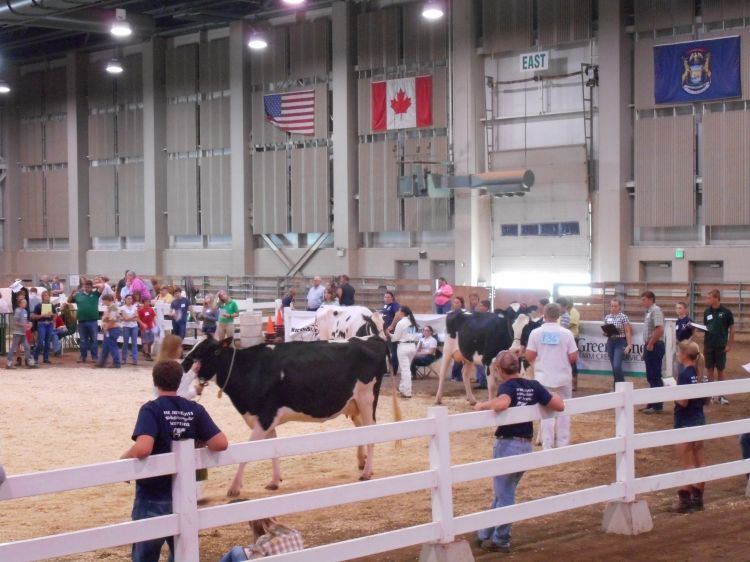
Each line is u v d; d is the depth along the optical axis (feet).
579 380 66.54
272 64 128.98
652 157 100.42
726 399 56.18
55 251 157.58
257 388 33.81
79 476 18.69
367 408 36.42
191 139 138.21
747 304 94.48
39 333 77.10
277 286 127.13
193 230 138.92
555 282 106.93
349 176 121.49
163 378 20.99
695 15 97.76
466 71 111.04
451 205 114.93
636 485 29.76
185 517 20.07
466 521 25.38
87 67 152.05
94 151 151.23
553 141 106.93
